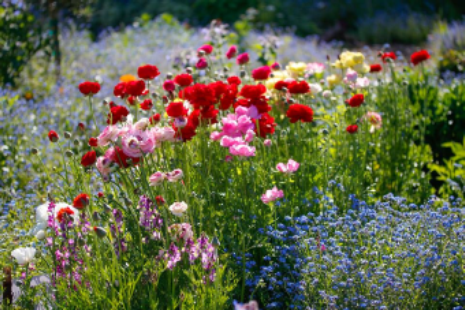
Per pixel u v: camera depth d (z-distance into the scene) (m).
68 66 9.03
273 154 4.10
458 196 4.54
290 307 3.14
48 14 8.76
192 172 3.66
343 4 14.62
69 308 2.83
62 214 2.89
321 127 4.98
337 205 4.18
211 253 2.86
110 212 2.93
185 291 2.90
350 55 4.90
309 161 4.18
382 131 4.93
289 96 4.53
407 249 3.35
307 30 13.30
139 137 2.97
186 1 14.09
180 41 10.59
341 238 3.44
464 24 11.39
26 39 8.11
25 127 5.82
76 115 6.32
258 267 3.56
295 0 14.59
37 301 3.13
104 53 9.64
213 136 3.57
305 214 3.88
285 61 9.99
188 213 3.23
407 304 3.07
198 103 3.40
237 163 3.70
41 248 3.50
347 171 4.27
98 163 3.04
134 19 13.48
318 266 3.21
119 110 3.37
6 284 3.14
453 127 5.33
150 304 2.75
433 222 3.54
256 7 13.55
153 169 3.49
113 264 2.76
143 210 3.06
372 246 3.43
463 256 3.32
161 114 4.21
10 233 3.82
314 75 5.48
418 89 5.46
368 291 3.09
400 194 4.78
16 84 7.96
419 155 5.02
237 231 3.57
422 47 12.09
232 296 3.16
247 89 3.70
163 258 2.91
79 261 3.03
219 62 6.95
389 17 13.65
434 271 3.11
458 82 6.16
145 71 3.77
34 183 4.71
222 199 3.68
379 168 4.88
